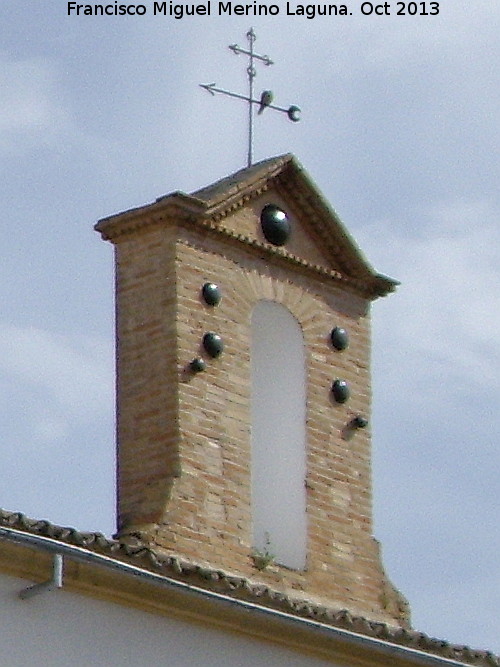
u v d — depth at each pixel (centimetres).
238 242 3297
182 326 3222
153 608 2912
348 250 3397
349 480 3353
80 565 2841
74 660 2838
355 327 3416
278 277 3341
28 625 2808
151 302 3244
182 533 3138
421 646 3138
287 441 3322
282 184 3366
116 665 2872
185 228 3253
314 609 3056
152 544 3100
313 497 3303
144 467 3184
